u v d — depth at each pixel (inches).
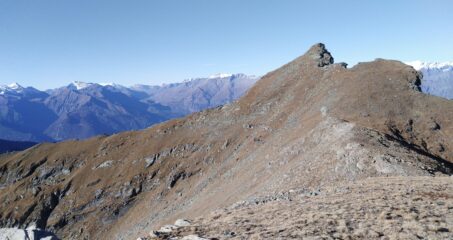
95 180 6752.0
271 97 5979.3
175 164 6058.1
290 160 2866.6
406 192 1160.2
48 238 1019.9
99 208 6176.2
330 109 3804.1
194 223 1038.4
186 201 4685.0
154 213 5103.3
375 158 1859.0
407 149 2165.4
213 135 6102.4
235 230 888.3
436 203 1013.2
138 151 6875.0
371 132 2352.4
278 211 1074.7
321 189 1434.5
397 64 4616.1
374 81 4128.9
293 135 3880.4
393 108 3543.3
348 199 1129.4
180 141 6466.5
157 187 5895.7
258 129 5300.2
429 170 1771.7
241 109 6245.1
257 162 3831.2
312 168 2102.6
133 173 6387.8
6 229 1050.7
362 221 864.9
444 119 3380.9
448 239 724.7
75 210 6333.7
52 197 6732.3
